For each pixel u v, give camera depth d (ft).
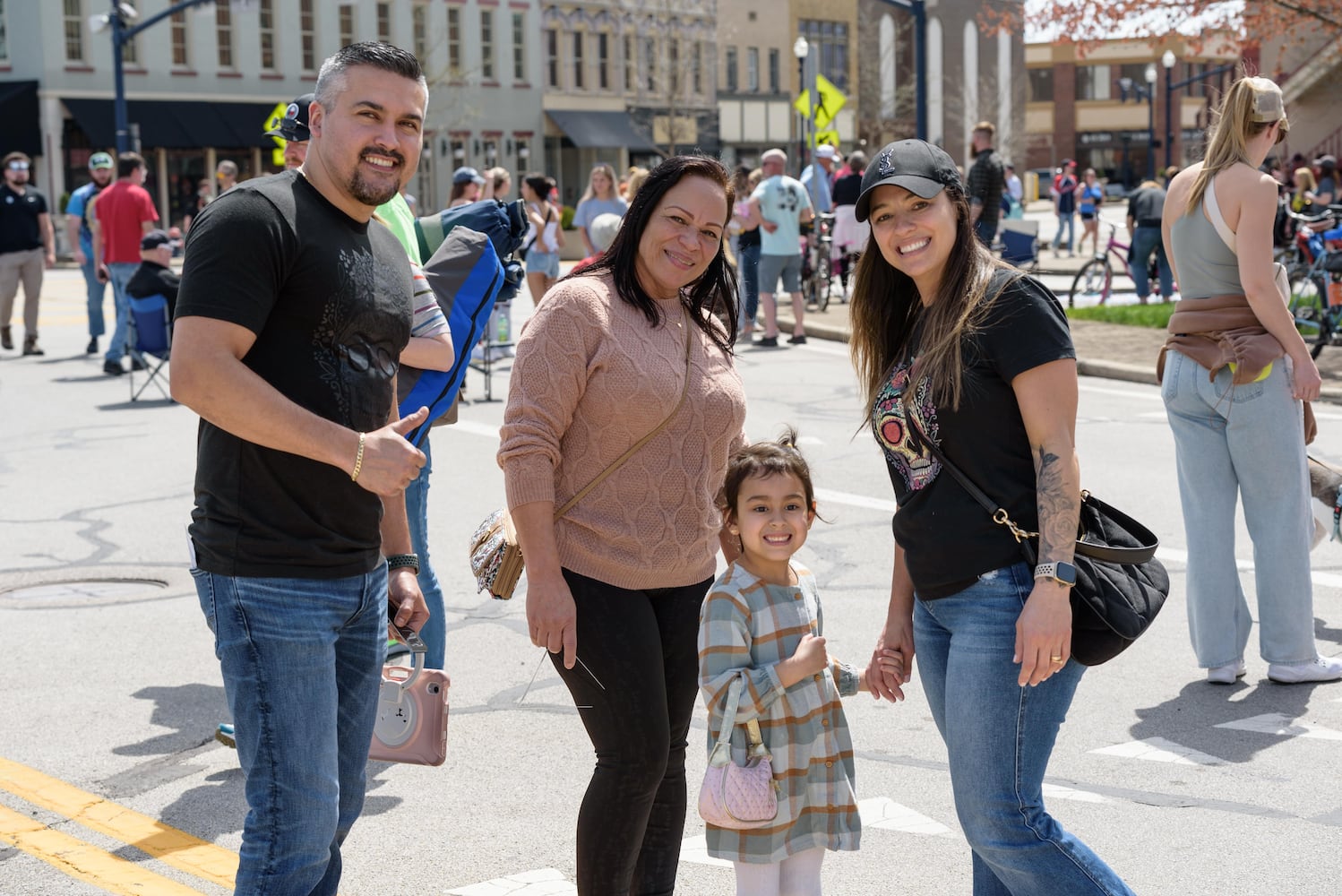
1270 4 63.46
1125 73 296.30
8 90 143.43
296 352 10.50
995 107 248.32
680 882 13.91
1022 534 10.53
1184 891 13.50
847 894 13.51
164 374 52.42
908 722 18.22
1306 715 18.07
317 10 163.32
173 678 20.20
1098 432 37.42
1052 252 124.16
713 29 202.39
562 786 16.34
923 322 11.05
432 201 169.89
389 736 13.41
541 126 183.73
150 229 52.11
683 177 11.85
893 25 231.30
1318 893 13.41
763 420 40.40
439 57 171.83
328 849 10.81
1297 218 57.31
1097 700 18.84
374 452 10.18
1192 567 19.21
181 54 153.89
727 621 11.71
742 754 11.64
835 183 68.44
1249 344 18.07
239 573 10.44
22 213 58.18
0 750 17.51
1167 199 18.98
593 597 11.68
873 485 32.04
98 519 30.25
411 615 12.49
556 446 11.60
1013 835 10.62
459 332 16.16
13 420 42.75
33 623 22.93
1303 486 18.89
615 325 11.69
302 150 16.07
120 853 14.61
